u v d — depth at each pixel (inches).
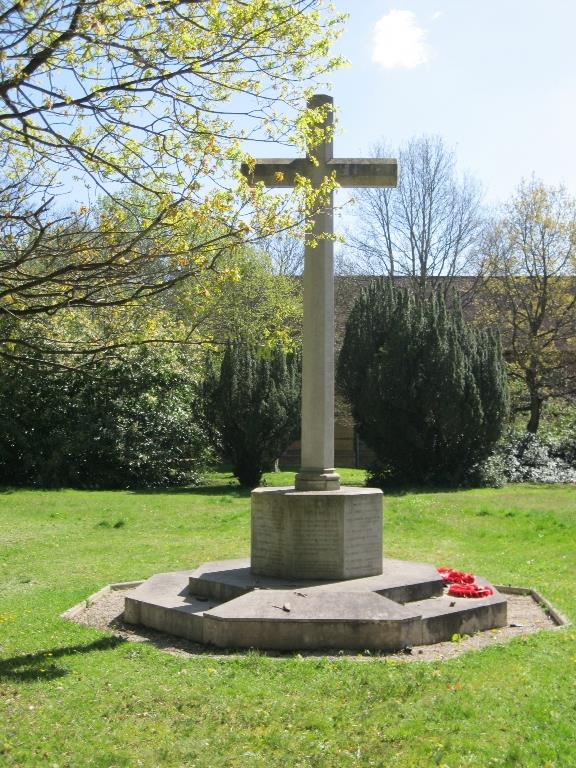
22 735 217.8
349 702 238.5
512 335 1279.5
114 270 247.6
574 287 1244.5
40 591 412.8
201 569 372.8
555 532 576.4
